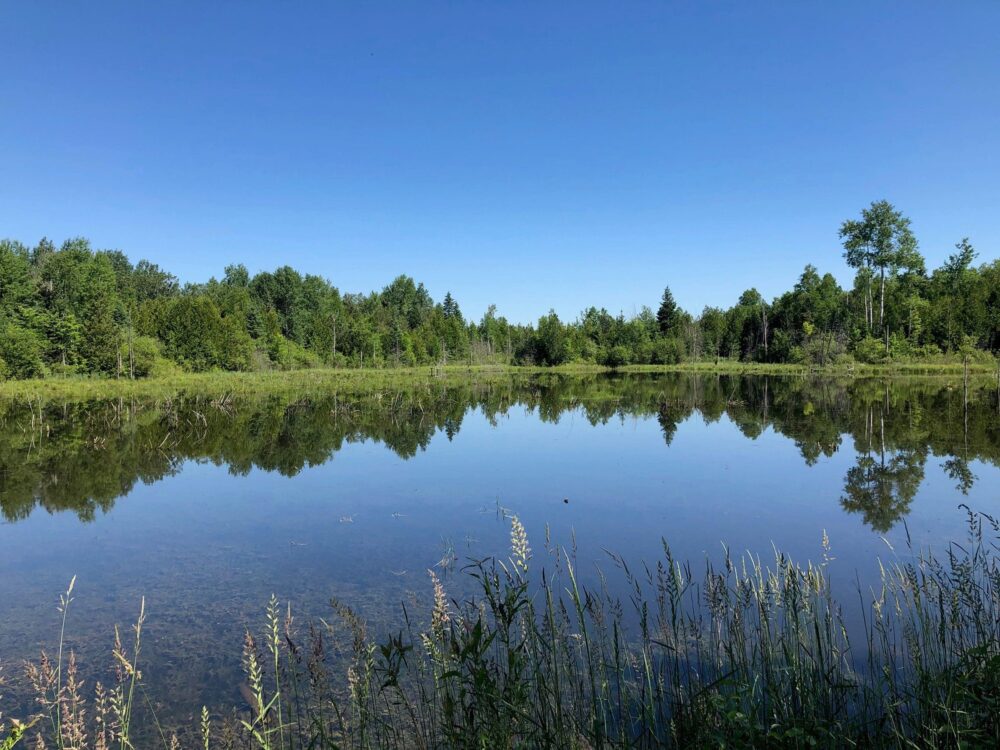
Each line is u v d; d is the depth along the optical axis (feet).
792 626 15.44
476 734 10.23
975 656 11.19
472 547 29.25
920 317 171.53
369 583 25.26
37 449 59.88
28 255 216.13
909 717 11.72
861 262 168.35
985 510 32.91
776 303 232.94
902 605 19.70
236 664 18.98
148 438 65.87
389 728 13.16
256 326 211.41
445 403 101.81
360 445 60.85
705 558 26.48
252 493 41.63
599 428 69.82
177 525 34.24
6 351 134.82
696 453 52.85
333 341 229.86
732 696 11.09
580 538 29.86
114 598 24.43
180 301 186.19
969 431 58.29
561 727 11.43
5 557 29.37
